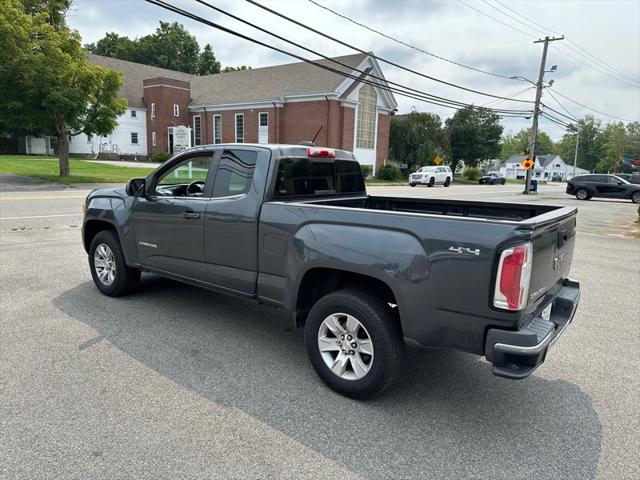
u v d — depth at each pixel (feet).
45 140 146.82
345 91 116.16
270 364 12.39
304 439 9.14
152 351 12.94
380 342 10.14
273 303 12.34
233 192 13.19
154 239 15.35
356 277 10.96
